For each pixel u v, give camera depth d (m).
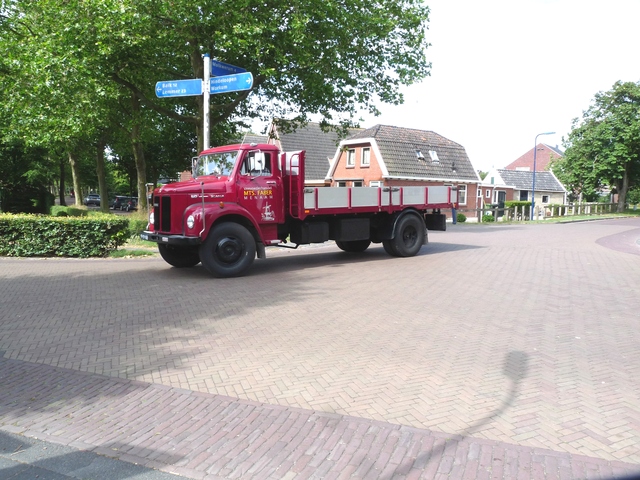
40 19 16.52
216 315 7.16
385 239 13.36
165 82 13.24
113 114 20.81
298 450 3.44
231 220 10.66
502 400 4.25
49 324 6.68
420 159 35.62
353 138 35.44
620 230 24.98
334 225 12.52
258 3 15.52
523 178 52.03
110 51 14.51
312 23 16.80
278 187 11.17
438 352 5.50
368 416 3.96
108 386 4.58
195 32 15.94
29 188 29.08
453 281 9.79
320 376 4.80
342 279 10.03
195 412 4.04
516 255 13.92
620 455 3.37
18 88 16.55
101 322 6.79
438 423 3.83
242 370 4.98
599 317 7.02
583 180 46.94
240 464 3.29
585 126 46.19
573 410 4.05
